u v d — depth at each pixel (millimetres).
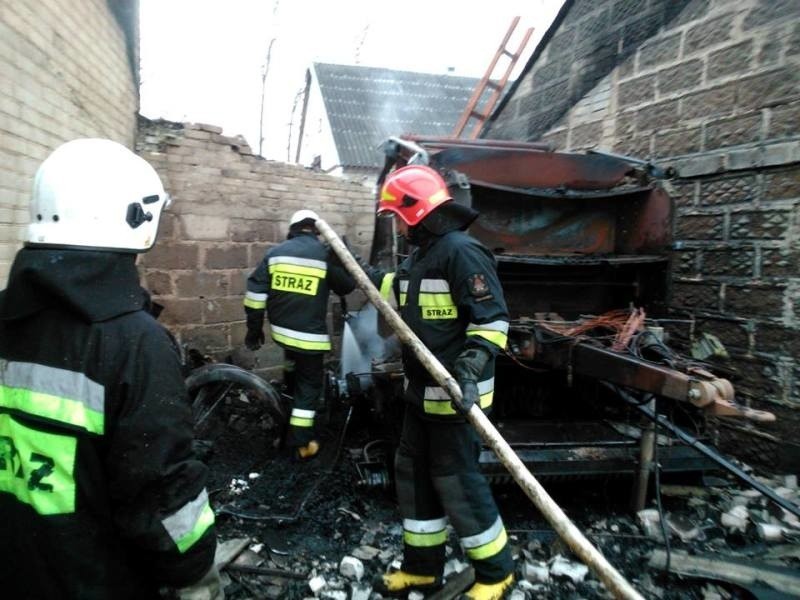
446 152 3227
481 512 1976
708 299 3785
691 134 3875
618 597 1286
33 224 1087
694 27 3848
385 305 2098
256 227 4672
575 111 4969
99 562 1054
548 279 3375
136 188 1133
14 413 1049
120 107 3898
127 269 1125
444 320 2014
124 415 1032
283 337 3385
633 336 2529
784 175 3318
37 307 1060
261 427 3854
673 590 2287
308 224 3514
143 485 1032
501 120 6035
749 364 3529
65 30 2984
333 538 2621
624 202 3545
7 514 1049
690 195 3906
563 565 2383
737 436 3613
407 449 2146
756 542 2646
